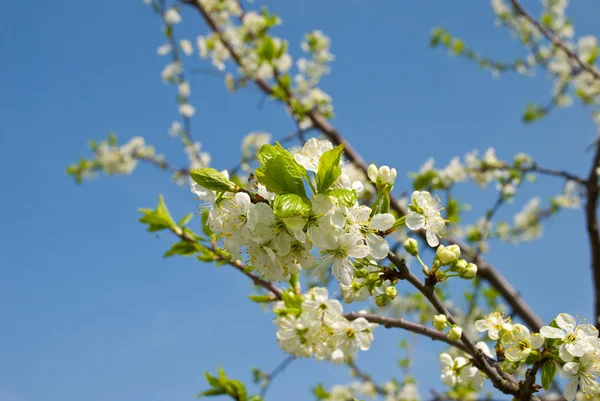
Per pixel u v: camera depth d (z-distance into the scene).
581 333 2.63
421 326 3.21
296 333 3.23
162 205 4.01
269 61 8.23
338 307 3.20
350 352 3.20
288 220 2.25
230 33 8.88
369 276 2.70
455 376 3.07
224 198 2.44
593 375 2.60
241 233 2.41
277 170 2.28
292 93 8.46
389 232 2.56
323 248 2.36
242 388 3.72
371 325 3.20
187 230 4.02
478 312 8.16
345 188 2.38
